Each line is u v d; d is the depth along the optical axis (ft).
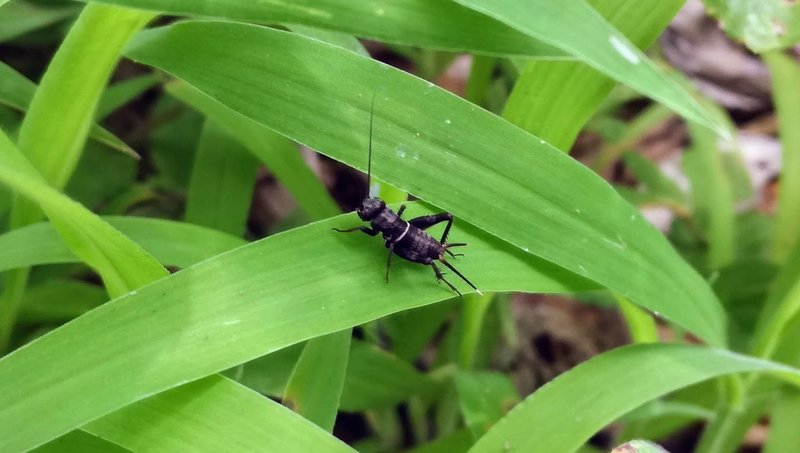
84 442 0.39
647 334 0.47
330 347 0.42
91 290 0.50
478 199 0.40
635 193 0.67
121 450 0.39
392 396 0.50
